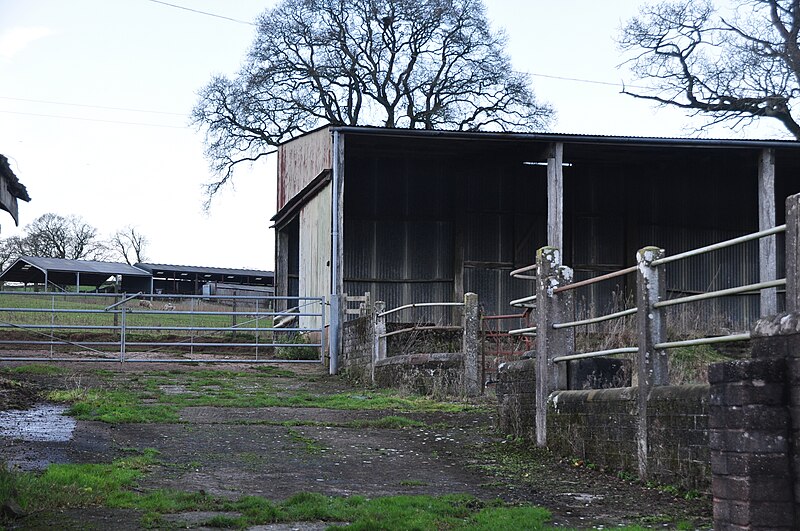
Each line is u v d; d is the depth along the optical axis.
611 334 14.27
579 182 23.56
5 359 17.22
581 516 6.56
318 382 16.44
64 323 26.61
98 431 9.86
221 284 58.94
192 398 13.09
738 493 5.09
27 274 51.78
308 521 6.17
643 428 7.68
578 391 8.91
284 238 25.97
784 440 5.06
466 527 5.95
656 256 7.76
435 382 14.33
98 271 50.88
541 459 9.09
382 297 22.89
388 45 35.12
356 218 22.89
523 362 10.23
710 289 23.66
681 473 7.20
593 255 23.50
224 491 7.21
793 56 29.03
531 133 19.16
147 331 24.17
